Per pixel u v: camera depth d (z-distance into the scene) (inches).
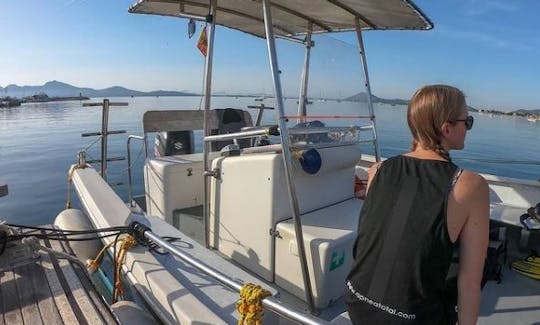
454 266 49.3
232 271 89.4
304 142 110.3
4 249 98.3
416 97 50.6
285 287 101.1
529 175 439.5
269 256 103.0
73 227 121.9
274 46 90.4
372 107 137.9
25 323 81.0
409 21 120.0
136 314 83.7
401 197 48.2
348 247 95.0
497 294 100.7
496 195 155.3
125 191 353.1
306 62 137.3
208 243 123.7
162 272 86.7
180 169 140.3
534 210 118.7
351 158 119.1
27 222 312.2
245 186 107.3
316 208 112.7
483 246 44.1
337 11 124.6
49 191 393.4
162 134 172.1
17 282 95.8
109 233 107.4
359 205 117.8
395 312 46.5
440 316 46.7
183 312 72.3
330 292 94.2
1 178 444.1
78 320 82.1
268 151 108.4
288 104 123.6
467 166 489.1
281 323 85.4
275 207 100.5
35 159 550.3
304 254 91.3
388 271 47.3
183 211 140.5
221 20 146.4
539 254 121.8
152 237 90.5
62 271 101.7
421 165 48.9
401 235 46.6
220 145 162.4
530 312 92.4
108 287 112.3
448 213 44.1
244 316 60.8
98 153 527.5
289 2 120.6
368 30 138.9
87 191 131.4
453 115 47.5
